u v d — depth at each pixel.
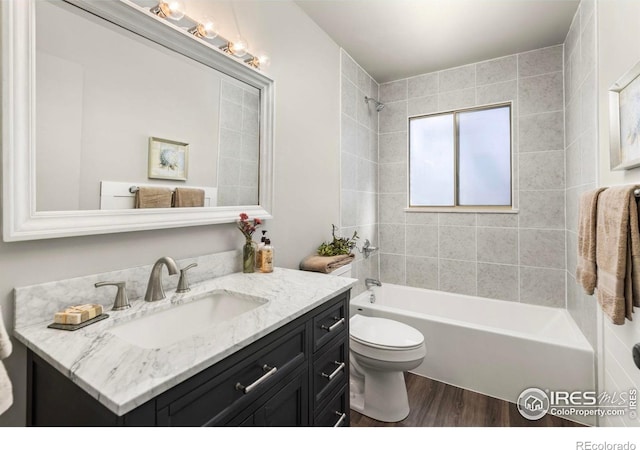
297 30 2.04
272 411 0.94
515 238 2.71
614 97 1.32
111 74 1.07
